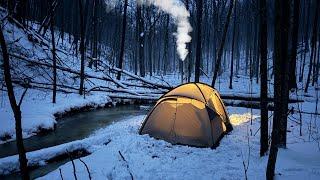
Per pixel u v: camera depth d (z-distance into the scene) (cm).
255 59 3959
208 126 954
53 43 1502
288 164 683
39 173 788
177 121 977
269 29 4288
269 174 533
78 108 1628
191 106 984
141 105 1989
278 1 597
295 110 1355
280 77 554
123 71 2309
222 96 1955
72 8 4050
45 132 1191
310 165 677
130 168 726
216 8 3691
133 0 3931
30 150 983
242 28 5716
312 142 883
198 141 948
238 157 810
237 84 3125
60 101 1606
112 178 677
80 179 655
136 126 1180
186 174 685
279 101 541
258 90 2497
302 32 4044
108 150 863
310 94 2016
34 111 1342
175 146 928
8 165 771
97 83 2267
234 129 1162
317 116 1302
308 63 3659
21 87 1652
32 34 2145
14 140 1060
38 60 1895
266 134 778
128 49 5569
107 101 1892
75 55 2866
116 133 1060
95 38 2919
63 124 1349
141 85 2295
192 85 1075
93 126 1328
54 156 869
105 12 4322
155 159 794
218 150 886
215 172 690
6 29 1994
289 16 683
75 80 2070
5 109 1270
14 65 1739
